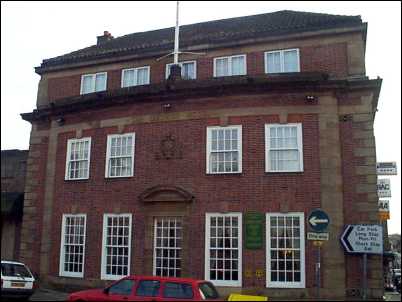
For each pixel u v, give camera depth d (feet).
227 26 85.15
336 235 61.21
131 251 68.74
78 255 72.90
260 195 64.28
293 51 70.90
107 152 73.51
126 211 70.38
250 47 73.26
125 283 47.96
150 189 68.64
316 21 70.74
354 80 64.90
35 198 79.82
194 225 66.08
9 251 84.64
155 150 70.28
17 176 92.17
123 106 73.61
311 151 64.03
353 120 64.59
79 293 48.98
